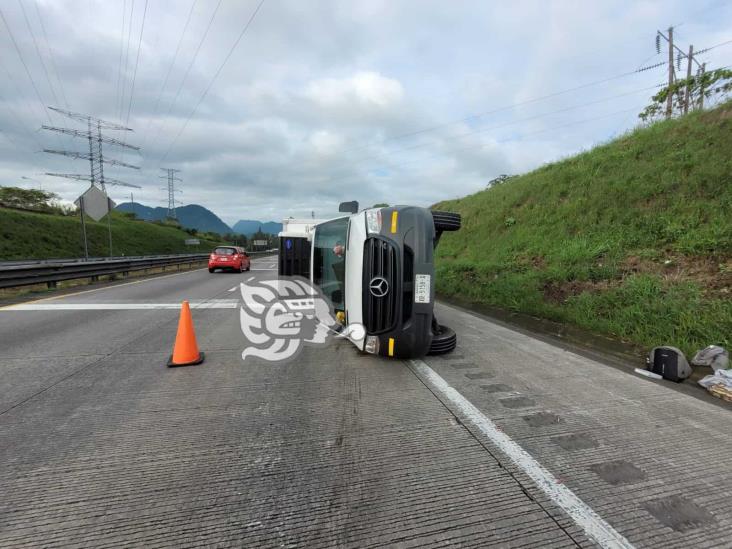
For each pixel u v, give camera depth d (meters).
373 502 2.12
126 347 5.27
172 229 70.19
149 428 2.96
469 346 5.43
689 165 8.57
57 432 2.89
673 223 7.28
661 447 2.71
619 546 1.81
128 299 9.74
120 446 2.69
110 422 3.06
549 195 12.70
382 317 4.30
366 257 4.35
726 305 4.93
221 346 5.43
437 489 2.23
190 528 1.92
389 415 3.21
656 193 8.52
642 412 3.28
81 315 7.50
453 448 2.69
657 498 2.16
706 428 3.00
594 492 2.21
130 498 2.14
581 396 3.63
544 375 4.22
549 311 6.70
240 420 3.11
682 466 2.47
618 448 2.69
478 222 15.65
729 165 7.74
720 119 9.93
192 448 2.67
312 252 6.20
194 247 59.72
